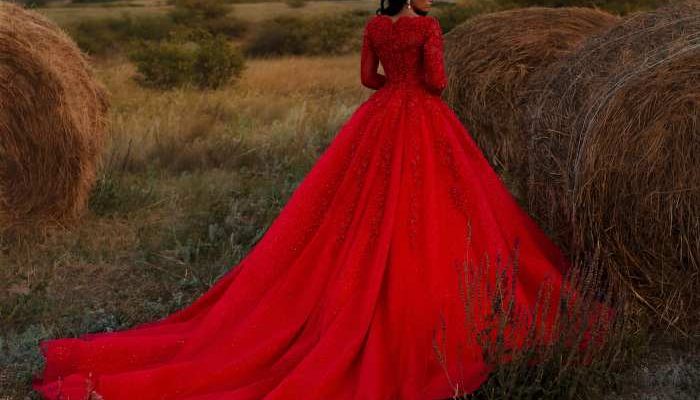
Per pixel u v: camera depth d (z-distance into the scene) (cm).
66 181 518
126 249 493
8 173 516
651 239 322
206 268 461
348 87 1202
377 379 298
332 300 320
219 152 725
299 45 2189
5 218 513
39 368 339
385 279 322
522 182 491
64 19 2877
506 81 568
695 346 337
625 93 325
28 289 430
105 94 557
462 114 604
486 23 598
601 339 315
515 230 358
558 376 288
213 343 334
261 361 317
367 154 343
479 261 330
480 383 293
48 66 493
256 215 544
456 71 598
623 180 322
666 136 311
